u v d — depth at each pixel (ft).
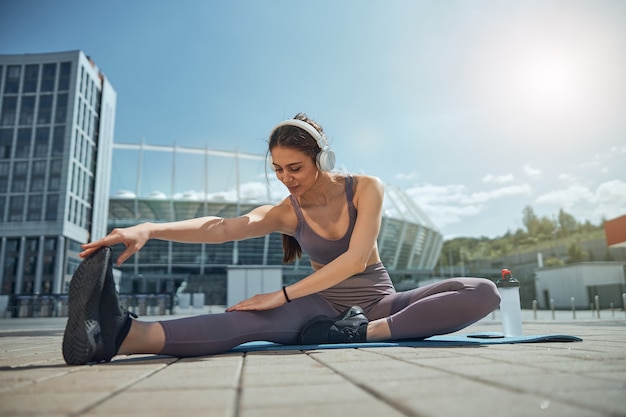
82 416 3.05
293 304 9.02
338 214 9.45
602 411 2.86
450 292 9.03
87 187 212.23
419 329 8.98
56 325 47.65
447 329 9.07
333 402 3.37
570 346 8.37
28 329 35.24
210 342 7.75
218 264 240.94
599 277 118.42
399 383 4.15
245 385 4.31
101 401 3.60
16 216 188.55
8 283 183.73
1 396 3.86
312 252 9.86
